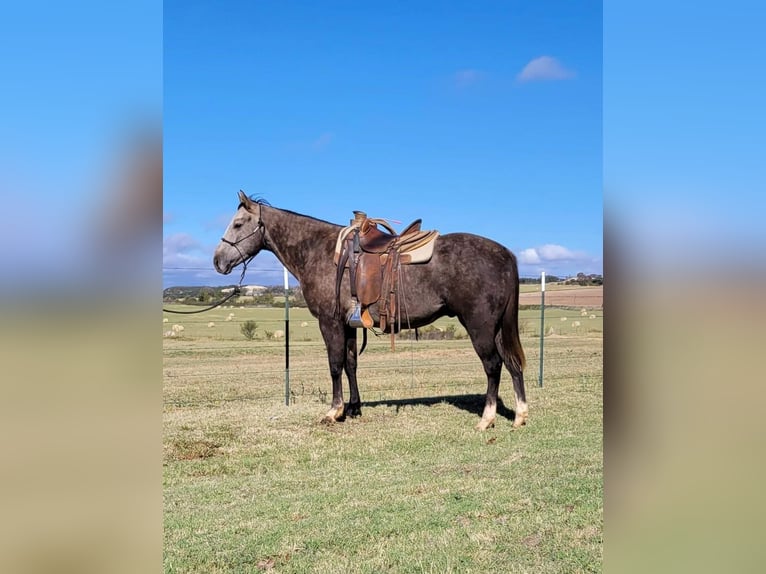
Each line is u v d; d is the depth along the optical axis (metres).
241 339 20.81
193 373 12.14
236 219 7.33
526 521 3.75
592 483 4.46
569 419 6.91
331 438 6.24
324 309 6.97
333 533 3.64
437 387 9.84
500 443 5.87
